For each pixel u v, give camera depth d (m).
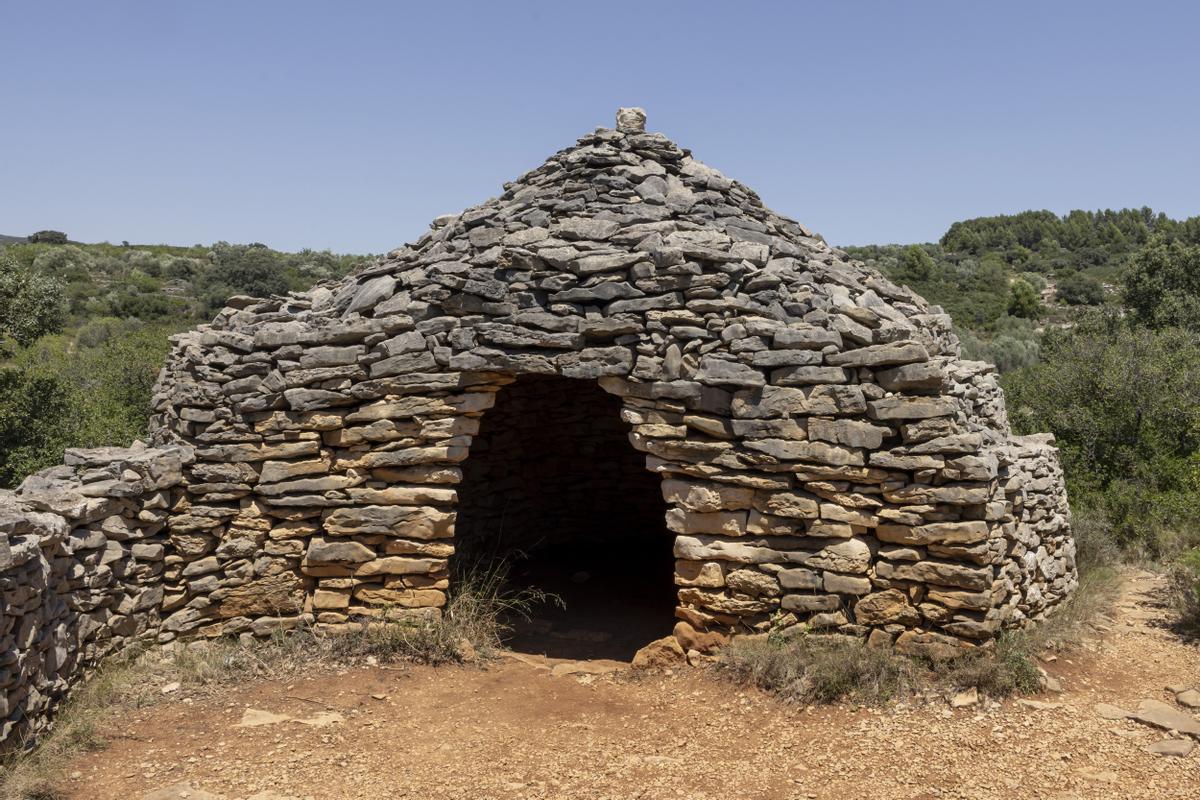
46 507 6.09
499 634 8.43
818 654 6.62
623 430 12.21
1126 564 10.81
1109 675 6.82
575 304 7.33
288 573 7.63
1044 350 20.33
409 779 5.48
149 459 7.14
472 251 7.79
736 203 8.61
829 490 6.79
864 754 5.61
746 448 6.96
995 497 6.71
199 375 7.65
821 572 6.85
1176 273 27.38
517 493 11.83
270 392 7.55
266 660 7.26
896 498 6.65
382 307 7.62
